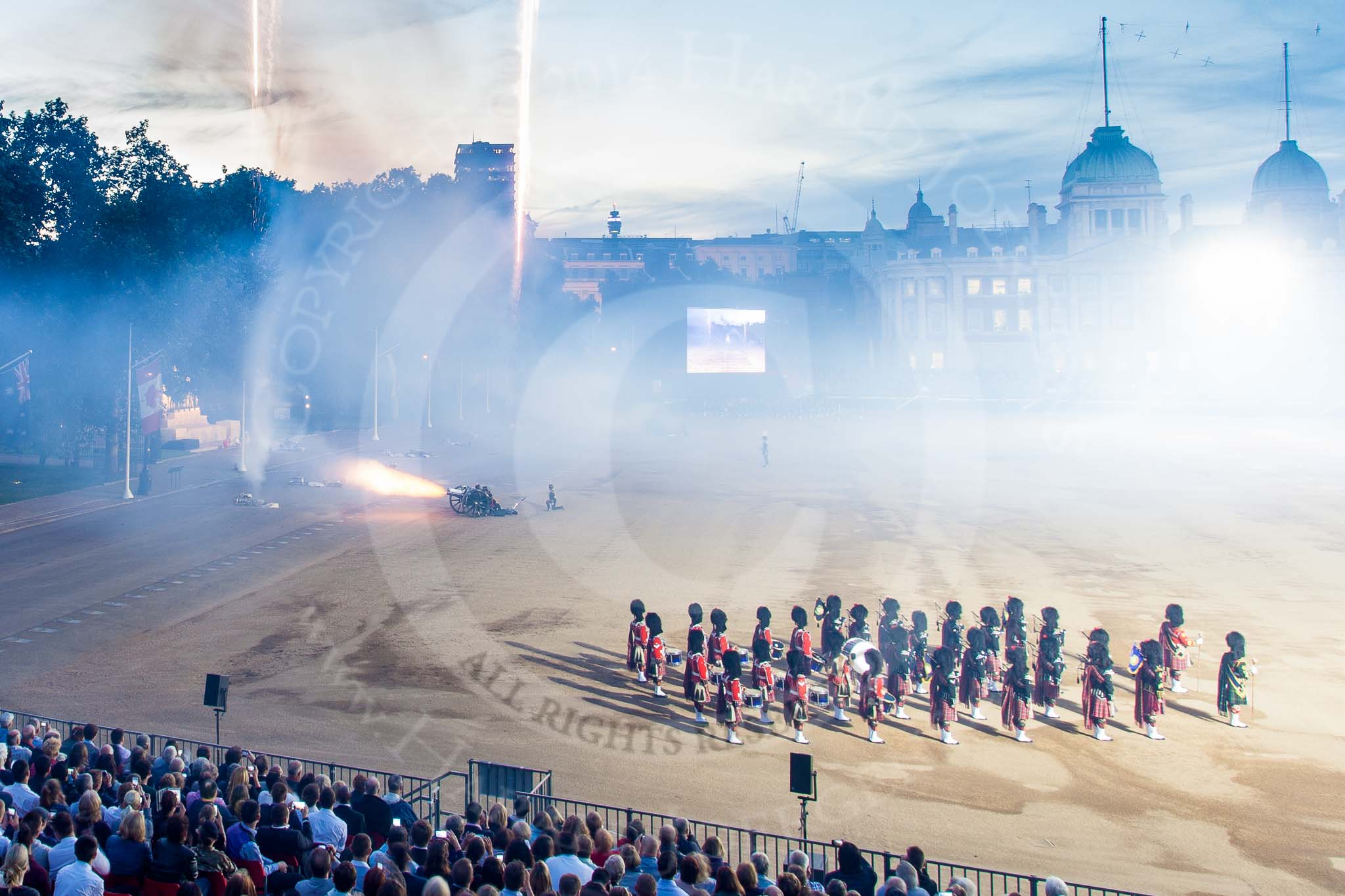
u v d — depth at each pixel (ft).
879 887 48.55
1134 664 73.10
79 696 79.97
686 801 62.34
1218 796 62.23
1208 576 120.26
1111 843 56.49
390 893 32.04
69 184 217.15
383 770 66.18
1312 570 122.72
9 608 107.04
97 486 199.21
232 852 41.60
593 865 42.86
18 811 45.98
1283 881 52.06
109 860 39.27
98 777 48.16
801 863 43.88
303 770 57.36
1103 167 526.57
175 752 55.57
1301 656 88.07
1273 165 541.75
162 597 112.06
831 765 68.59
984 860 54.60
